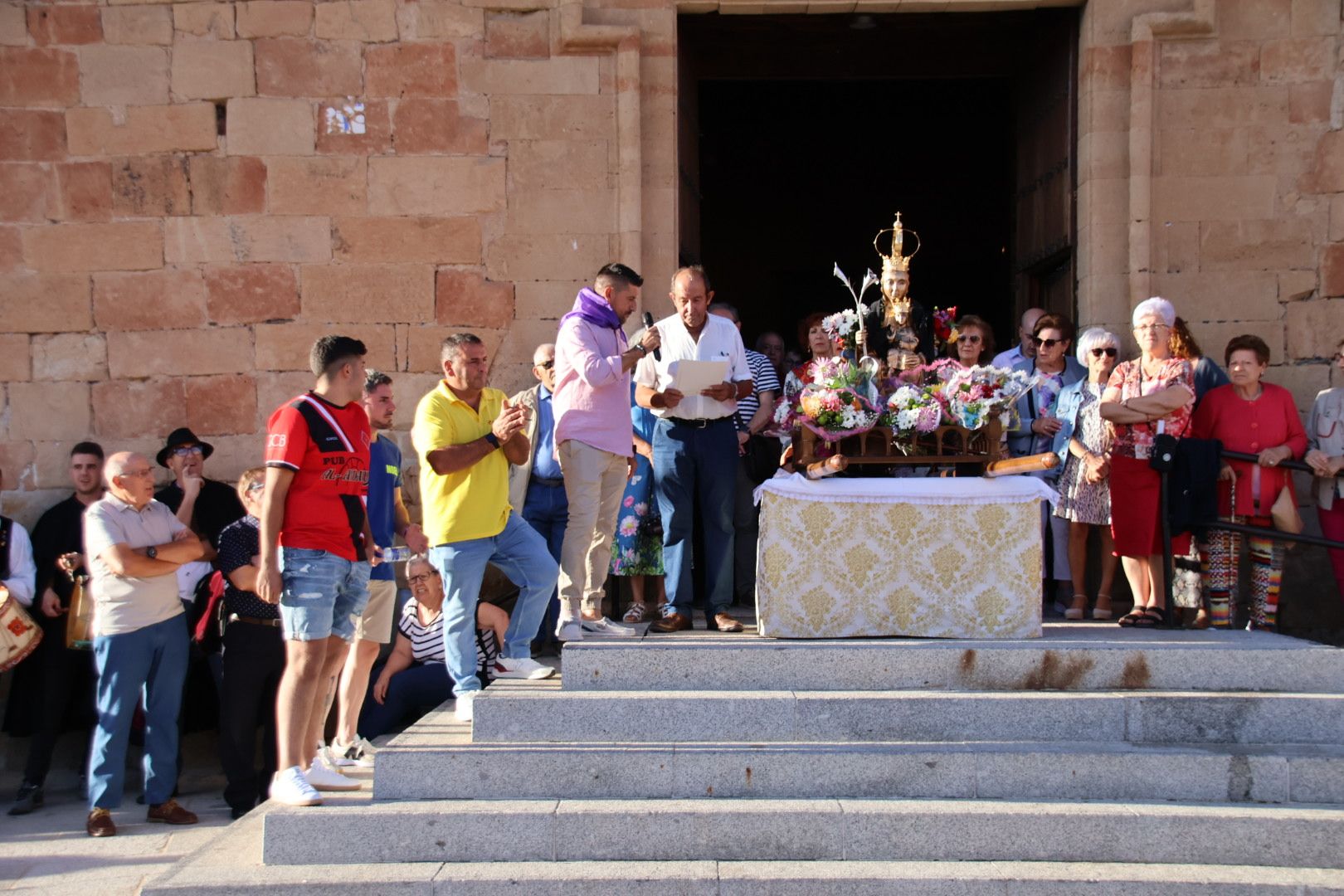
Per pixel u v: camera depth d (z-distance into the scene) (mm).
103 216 7484
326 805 4645
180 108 7480
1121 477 6164
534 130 7461
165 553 6043
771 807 4516
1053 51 8062
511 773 4715
